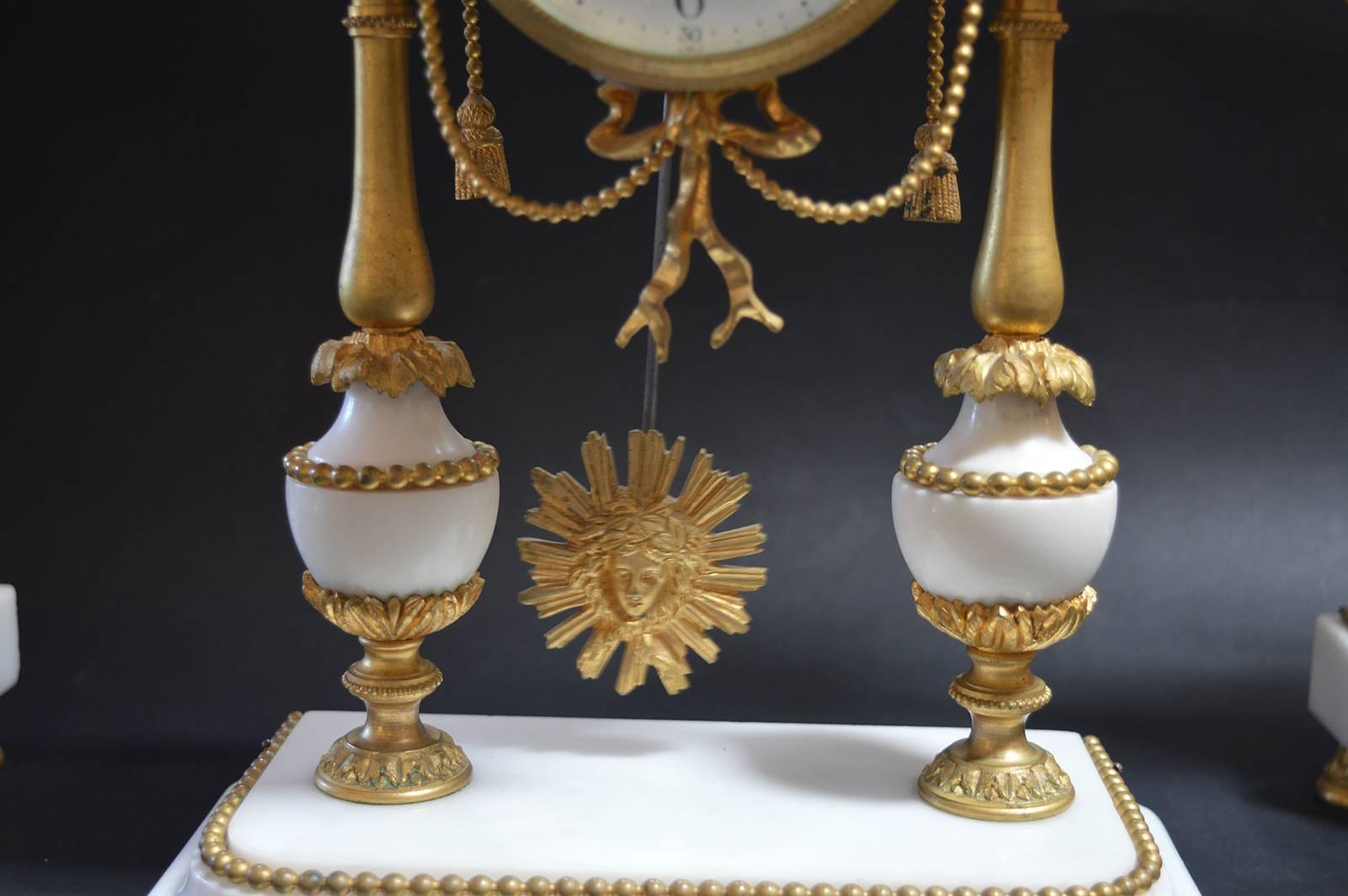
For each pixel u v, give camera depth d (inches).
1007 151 84.8
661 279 83.7
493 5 80.0
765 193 83.0
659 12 79.4
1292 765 110.7
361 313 86.9
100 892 94.7
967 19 79.8
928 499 86.8
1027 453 86.4
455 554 89.2
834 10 78.8
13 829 100.9
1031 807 89.1
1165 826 103.5
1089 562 87.1
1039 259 85.0
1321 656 105.6
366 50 85.0
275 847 86.9
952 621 88.6
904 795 92.0
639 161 93.9
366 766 90.9
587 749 97.1
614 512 92.2
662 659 95.3
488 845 87.2
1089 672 121.3
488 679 120.1
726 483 92.4
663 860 86.0
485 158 91.0
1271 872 98.7
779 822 89.1
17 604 121.2
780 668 121.8
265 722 114.1
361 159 85.9
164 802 104.3
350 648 123.0
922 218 91.6
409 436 88.3
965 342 137.1
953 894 84.3
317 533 88.0
